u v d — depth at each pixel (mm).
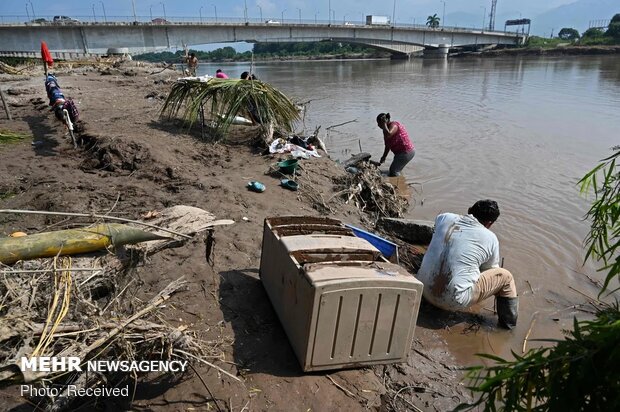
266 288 3961
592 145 11227
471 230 4258
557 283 5219
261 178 7207
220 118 9148
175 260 4402
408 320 3150
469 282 4199
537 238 6297
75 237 2730
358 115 15625
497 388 1389
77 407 2688
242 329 3598
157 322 2918
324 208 6488
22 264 2590
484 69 41312
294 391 3066
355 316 3012
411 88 24688
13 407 2650
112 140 7453
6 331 2195
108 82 17266
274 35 44219
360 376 3324
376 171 8891
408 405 3303
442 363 3887
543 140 11742
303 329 3045
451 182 8625
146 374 2846
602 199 1742
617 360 1166
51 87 8461
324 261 3328
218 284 4137
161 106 11938
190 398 2885
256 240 5062
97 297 2879
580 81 27516
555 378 1268
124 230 2861
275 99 9328
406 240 6211
